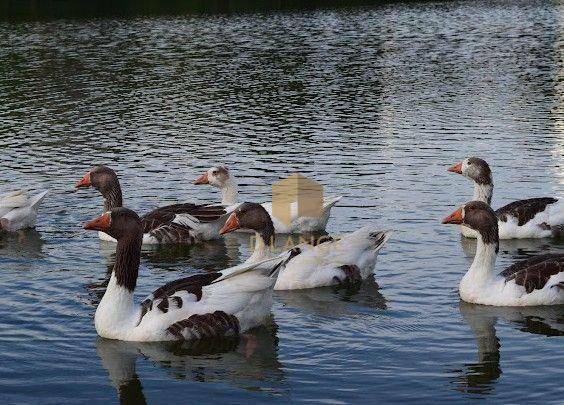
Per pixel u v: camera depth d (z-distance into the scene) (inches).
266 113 1347.2
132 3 3319.4
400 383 466.9
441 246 708.0
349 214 797.2
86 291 619.2
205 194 874.8
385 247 706.2
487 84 1614.2
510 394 451.8
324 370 485.7
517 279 578.2
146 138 1162.0
